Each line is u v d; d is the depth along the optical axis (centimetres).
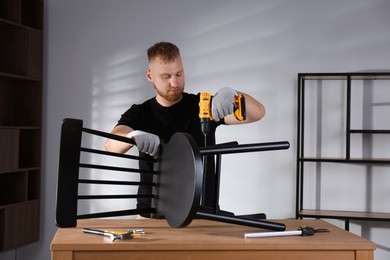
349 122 376
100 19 420
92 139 420
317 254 129
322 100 403
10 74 374
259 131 406
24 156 420
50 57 423
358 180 399
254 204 406
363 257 129
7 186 400
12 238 382
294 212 404
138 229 146
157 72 197
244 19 407
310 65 402
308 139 404
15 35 399
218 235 137
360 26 397
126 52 418
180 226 134
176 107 228
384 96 396
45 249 423
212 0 410
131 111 229
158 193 148
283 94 404
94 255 125
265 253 128
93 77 421
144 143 146
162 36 415
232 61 408
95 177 419
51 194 424
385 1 394
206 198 212
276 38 405
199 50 411
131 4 417
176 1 413
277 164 405
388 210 396
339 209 402
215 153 146
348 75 374
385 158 395
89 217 140
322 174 404
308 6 402
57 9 423
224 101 165
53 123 424
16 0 385
